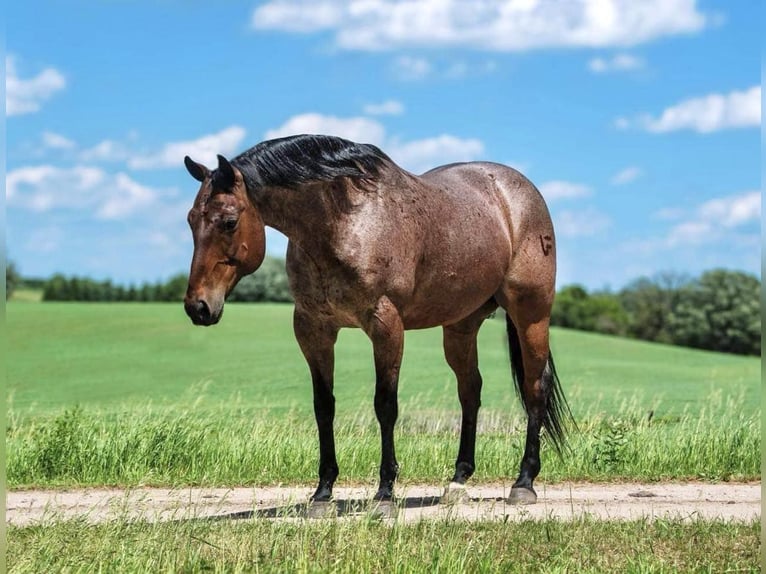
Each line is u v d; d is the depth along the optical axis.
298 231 7.70
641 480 10.48
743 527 7.50
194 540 6.80
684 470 10.87
